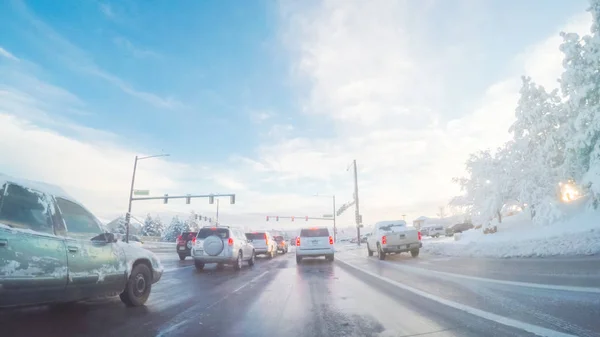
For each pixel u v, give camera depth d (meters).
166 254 28.64
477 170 22.45
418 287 7.62
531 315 4.70
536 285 6.81
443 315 5.03
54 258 4.64
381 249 16.58
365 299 6.58
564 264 9.31
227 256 13.41
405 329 4.42
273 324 4.89
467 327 4.35
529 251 12.37
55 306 6.21
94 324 4.97
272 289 8.33
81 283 5.02
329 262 16.64
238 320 5.17
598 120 16.12
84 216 5.54
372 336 4.19
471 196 23.20
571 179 18.95
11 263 4.11
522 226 20.36
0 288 3.96
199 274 12.37
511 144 21.06
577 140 16.97
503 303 5.52
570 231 15.14
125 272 5.96
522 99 20.72
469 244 17.19
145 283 6.55
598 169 15.91
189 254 21.03
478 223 22.33
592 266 8.56
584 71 16.92
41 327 4.78
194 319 5.27
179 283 9.75
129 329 4.70
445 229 50.28
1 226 4.11
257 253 23.48
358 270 12.05
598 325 4.10
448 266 11.49
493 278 8.14
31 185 4.73
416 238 16.44
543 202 18.34
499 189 21.06
